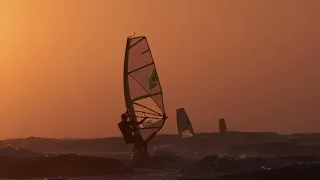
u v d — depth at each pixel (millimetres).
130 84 170250
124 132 164625
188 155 181125
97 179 126125
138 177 127750
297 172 101062
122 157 186625
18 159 142125
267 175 101938
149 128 166875
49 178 128375
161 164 155125
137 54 171125
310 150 196250
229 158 126625
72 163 139375
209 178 111375
